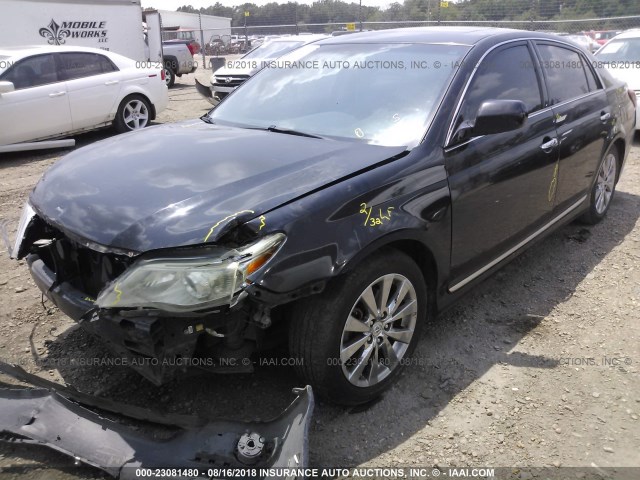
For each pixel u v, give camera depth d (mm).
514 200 3447
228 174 2561
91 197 2508
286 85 3707
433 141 2896
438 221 2818
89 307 2445
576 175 4273
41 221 2783
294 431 2113
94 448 2270
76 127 8844
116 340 2238
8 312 3574
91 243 2291
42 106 8250
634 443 2574
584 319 3629
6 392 2514
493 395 2873
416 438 2574
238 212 2240
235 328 2262
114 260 2348
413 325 2865
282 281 2195
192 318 2154
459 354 3209
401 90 3221
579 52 4582
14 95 7918
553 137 3793
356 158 2721
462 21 18953
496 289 4008
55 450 2318
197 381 2885
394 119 3066
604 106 4652
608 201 5223
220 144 2973
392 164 2701
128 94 9469
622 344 3354
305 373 2521
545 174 3740
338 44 3918
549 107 3869
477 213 3113
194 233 2170
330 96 3420
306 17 22766
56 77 8500
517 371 3076
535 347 3303
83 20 12703
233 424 2355
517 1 19344
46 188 2781
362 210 2477
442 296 3070
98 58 9125
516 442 2566
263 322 2277
